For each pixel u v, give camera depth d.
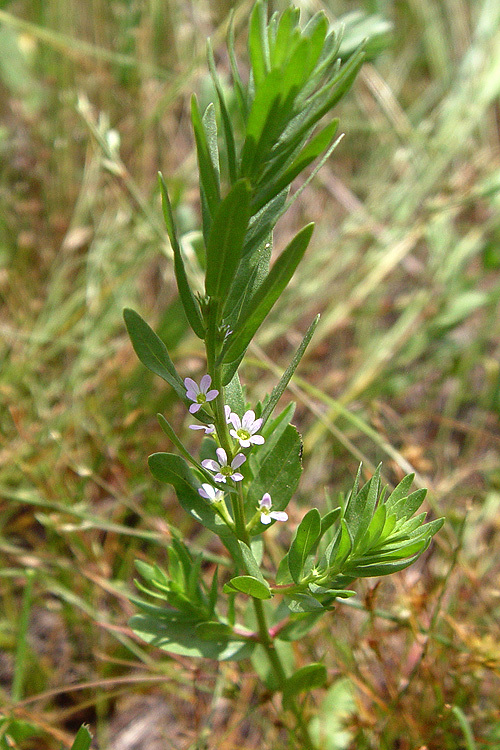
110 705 0.33
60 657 0.34
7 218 0.46
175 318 0.39
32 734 0.29
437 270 0.46
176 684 0.31
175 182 0.40
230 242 0.17
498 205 0.46
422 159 0.50
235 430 0.20
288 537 0.36
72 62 0.49
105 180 0.45
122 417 0.38
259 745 0.31
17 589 0.35
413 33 0.59
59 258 0.45
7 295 0.43
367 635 0.31
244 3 0.49
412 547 0.20
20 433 0.34
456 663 0.28
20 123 0.49
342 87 0.17
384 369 0.44
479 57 0.53
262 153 0.17
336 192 0.49
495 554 0.36
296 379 0.35
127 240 0.43
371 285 0.45
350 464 0.40
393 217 0.49
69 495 0.34
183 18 0.53
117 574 0.35
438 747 0.28
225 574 0.34
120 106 0.49
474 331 0.49
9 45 0.48
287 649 0.26
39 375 0.41
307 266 0.45
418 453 0.35
